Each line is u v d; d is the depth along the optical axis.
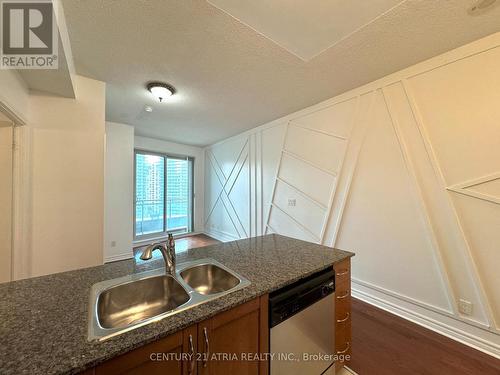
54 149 2.16
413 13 1.49
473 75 1.78
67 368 0.60
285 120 3.61
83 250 2.28
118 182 4.02
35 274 2.06
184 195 6.04
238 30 1.68
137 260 1.50
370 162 2.48
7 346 0.67
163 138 5.27
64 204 2.20
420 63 2.07
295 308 1.20
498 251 1.69
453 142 1.89
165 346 0.78
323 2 1.40
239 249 1.73
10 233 1.88
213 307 0.90
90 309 0.89
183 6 1.45
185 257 1.54
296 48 1.88
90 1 1.40
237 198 4.89
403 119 2.21
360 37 1.73
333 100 2.87
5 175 1.88
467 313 1.83
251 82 2.47
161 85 2.51
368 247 2.51
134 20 1.57
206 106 3.19
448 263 1.94
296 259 1.49
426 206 2.06
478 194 1.76
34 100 2.06
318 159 3.10
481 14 1.50
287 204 3.59
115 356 0.68
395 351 1.75
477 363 1.62
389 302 2.32
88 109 2.33
